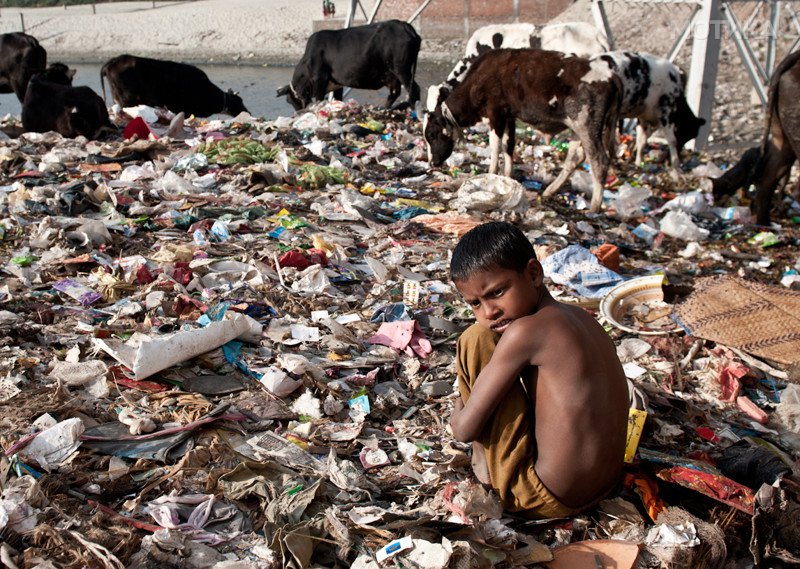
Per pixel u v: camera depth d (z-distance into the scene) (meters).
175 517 2.85
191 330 4.06
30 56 12.59
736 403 4.19
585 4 16.86
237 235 6.15
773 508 2.98
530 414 2.83
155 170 8.01
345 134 10.52
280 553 2.73
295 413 3.71
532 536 2.89
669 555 2.77
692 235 7.53
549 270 5.78
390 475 3.29
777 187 8.54
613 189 8.87
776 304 4.85
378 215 7.07
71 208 6.51
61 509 2.85
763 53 12.98
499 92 8.25
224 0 45.84
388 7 20.80
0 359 3.93
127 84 12.06
